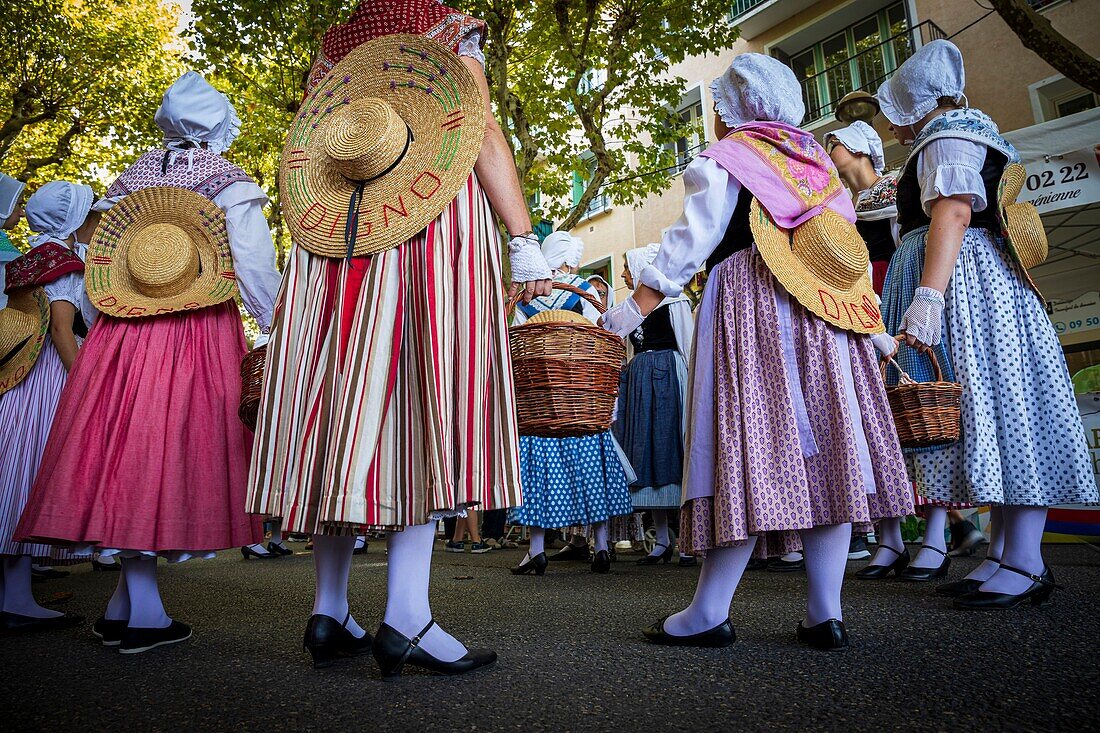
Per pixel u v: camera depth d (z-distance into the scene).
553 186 11.45
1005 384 2.32
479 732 1.15
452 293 1.55
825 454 1.75
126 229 2.14
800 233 1.87
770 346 1.80
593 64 10.05
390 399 1.48
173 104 2.23
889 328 2.71
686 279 1.87
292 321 1.63
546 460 3.98
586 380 1.65
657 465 4.35
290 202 1.71
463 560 4.98
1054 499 2.27
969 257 2.45
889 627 1.97
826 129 12.91
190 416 1.98
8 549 2.33
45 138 12.91
